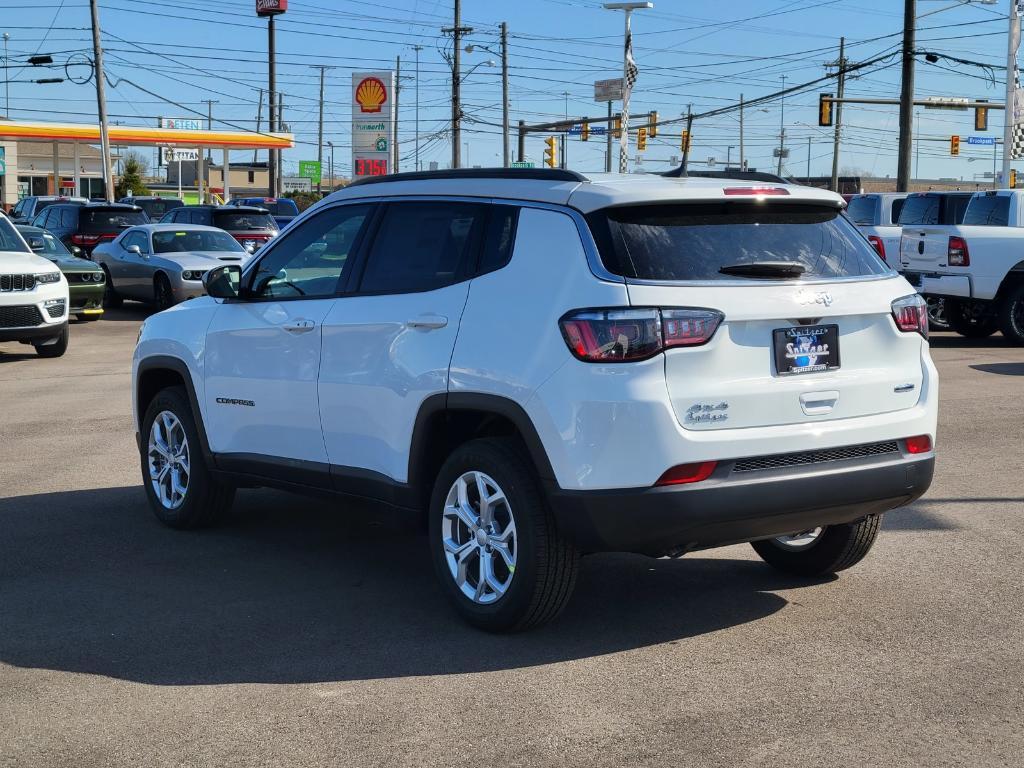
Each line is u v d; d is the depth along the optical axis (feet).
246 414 20.49
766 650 15.80
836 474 15.64
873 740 12.85
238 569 19.89
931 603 17.79
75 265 64.54
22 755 12.72
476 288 16.49
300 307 19.40
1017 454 29.14
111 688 14.60
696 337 14.82
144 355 22.94
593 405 14.78
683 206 15.69
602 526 14.88
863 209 64.95
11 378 45.01
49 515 23.67
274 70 205.98
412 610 17.65
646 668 15.15
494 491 16.21
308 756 12.60
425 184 18.08
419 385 16.85
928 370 16.81
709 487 14.84
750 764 12.28
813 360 15.69
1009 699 13.99
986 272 51.47
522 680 14.75
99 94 159.94
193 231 74.79
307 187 353.92
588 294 15.01
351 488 18.49
